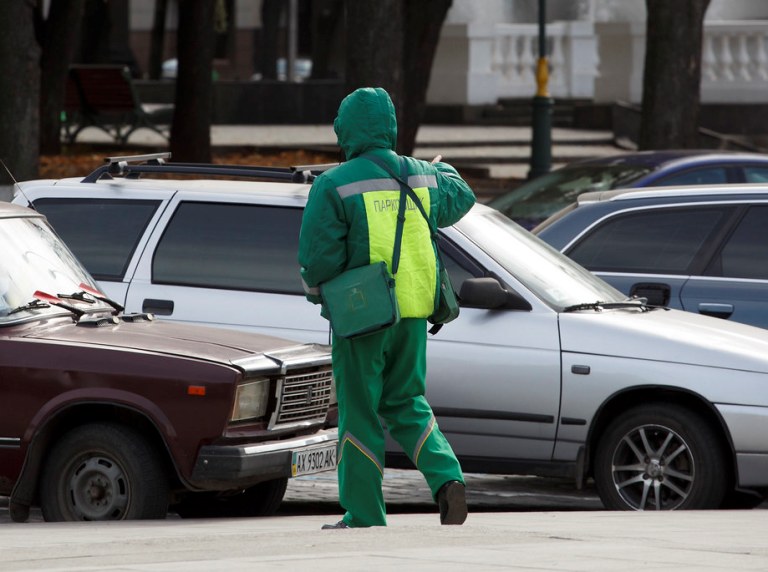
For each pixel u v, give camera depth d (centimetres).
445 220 2275
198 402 2512
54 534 2158
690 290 3534
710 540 1894
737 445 2884
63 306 2727
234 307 3166
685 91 7188
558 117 12188
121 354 2545
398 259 2173
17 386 2559
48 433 2572
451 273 3131
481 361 3041
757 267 3528
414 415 2212
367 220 2162
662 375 2930
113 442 2530
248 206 3241
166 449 2555
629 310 3158
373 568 1512
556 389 3000
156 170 3356
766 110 12262
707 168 4722
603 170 4928
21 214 2917
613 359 2969
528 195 4969
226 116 12675
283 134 11425
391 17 5962
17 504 2575
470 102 12275
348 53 6006
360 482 2197
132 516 2525
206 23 8844
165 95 13412
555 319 3034
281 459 2603
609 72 12575
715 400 2892
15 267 2752
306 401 2714
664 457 2950
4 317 2638
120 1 14425
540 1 8469
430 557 1625
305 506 3189
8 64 5562
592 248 3650
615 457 2978
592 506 3297
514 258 3169
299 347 2772
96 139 10994
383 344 2175
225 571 1499
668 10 7144
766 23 12175
